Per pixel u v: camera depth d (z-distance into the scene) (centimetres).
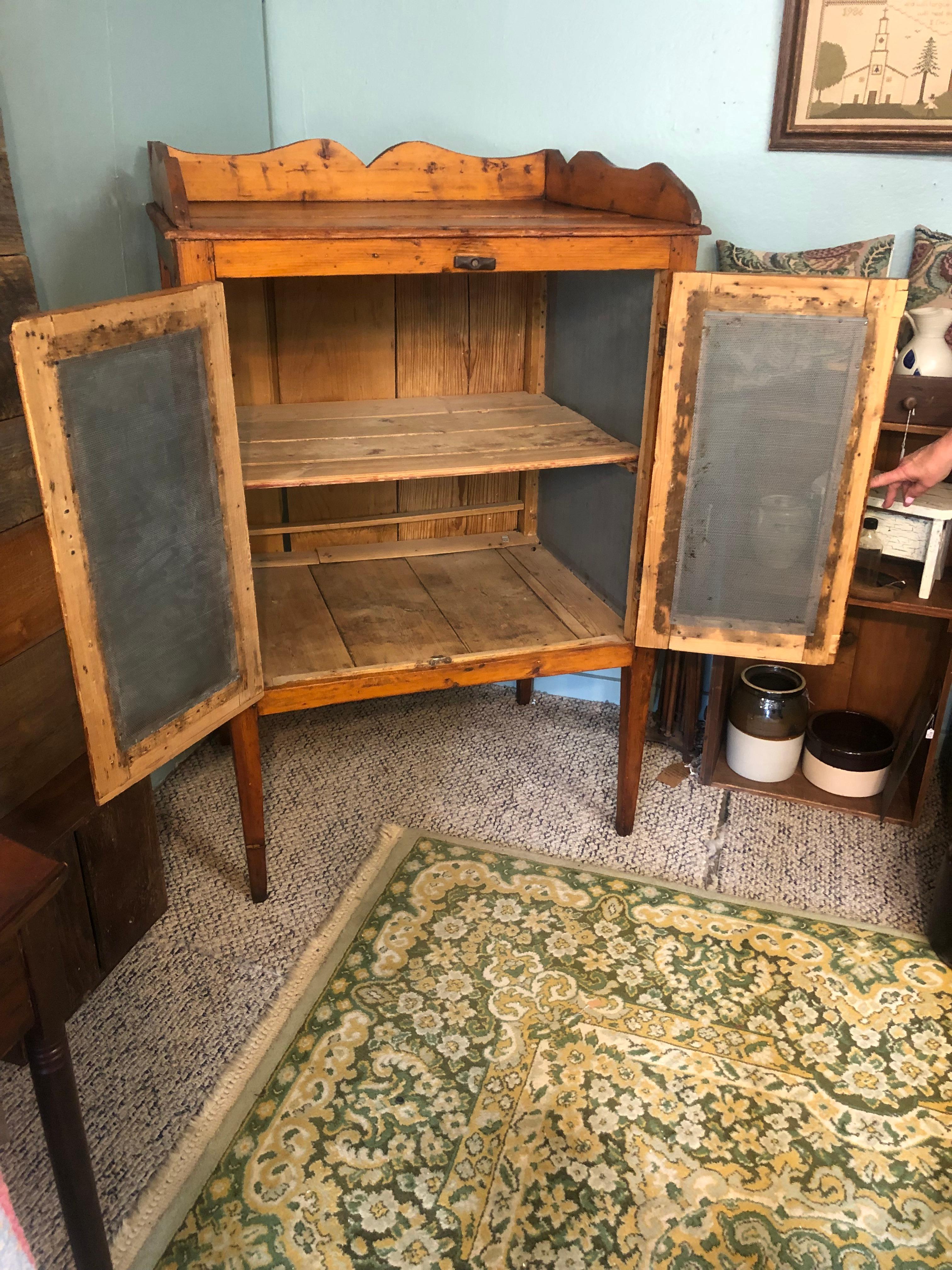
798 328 167
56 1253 139
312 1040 171
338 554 242
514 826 227
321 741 258
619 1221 142
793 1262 137
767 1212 144
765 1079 165
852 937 195
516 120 232
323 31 232
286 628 209
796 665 248
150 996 180
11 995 101
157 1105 159
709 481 180
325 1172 149
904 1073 166
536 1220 142
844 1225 142
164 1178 148
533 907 201
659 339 180
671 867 214
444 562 243
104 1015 175
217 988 182
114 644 146
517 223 176
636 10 217
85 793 162
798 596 187
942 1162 151
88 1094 161
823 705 252
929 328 205
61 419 129
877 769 232
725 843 223
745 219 229
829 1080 165
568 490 234
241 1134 155
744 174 226
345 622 212
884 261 212
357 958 188
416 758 252
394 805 233
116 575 144
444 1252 138
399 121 238
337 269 163
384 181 212
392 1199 145
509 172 222
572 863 215
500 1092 162
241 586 171
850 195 222
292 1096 161
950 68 206
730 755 245
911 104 210
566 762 251
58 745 167
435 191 218
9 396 146
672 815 232
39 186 174
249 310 218
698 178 228
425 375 237
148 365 142
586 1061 167
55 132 177
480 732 263
